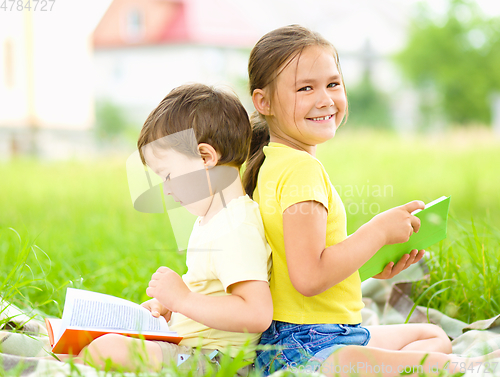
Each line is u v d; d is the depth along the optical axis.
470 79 27.11
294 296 1.53
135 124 24.19
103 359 1.34
